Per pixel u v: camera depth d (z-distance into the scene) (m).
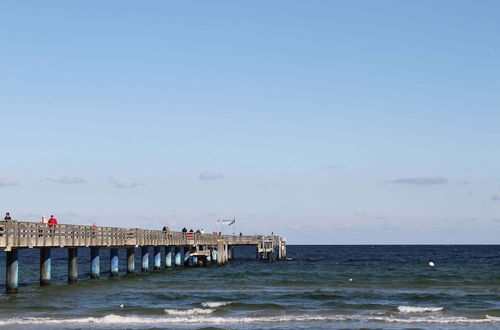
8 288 44.94
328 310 42.22
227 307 42.91
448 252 193.62
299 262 102.88
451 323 38.03
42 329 34.84
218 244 83.44
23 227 40.22
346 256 150.50
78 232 48.75
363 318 39.31
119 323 36.97
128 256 65.31
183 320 38.09
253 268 81.81
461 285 59.53
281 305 44.03
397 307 43.31
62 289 50.22
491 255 161.50
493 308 43.59
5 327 35.19
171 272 71.56
